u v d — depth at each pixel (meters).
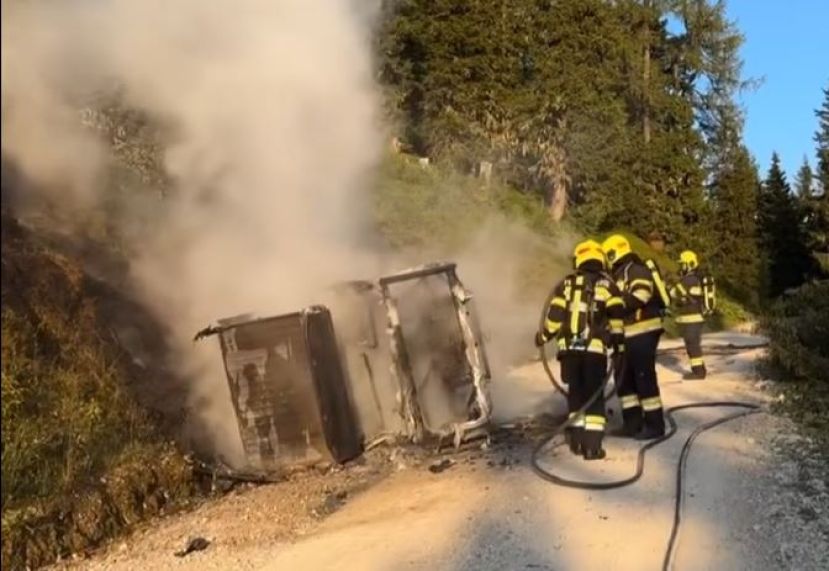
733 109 40.56
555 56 29.56
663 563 4.76
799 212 44.44
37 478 5.72
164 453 6.73
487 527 5.39
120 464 6.31
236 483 6.92
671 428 7.66
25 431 5.86
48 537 5.48
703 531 5.22
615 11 36.03
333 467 7.02
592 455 6.78
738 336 17.86
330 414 7.01
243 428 6.99
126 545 5.62
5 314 6.32
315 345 7.00
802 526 5.21
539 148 29.62
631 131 35.09
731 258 39.47
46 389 6.28
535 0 29.73
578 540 5.14
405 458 7.19
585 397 6.94
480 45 25.56
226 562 5.14
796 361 9.42
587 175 32.00
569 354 6.97
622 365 7.58
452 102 25.38
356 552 5.10
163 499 6.41
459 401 7.52
